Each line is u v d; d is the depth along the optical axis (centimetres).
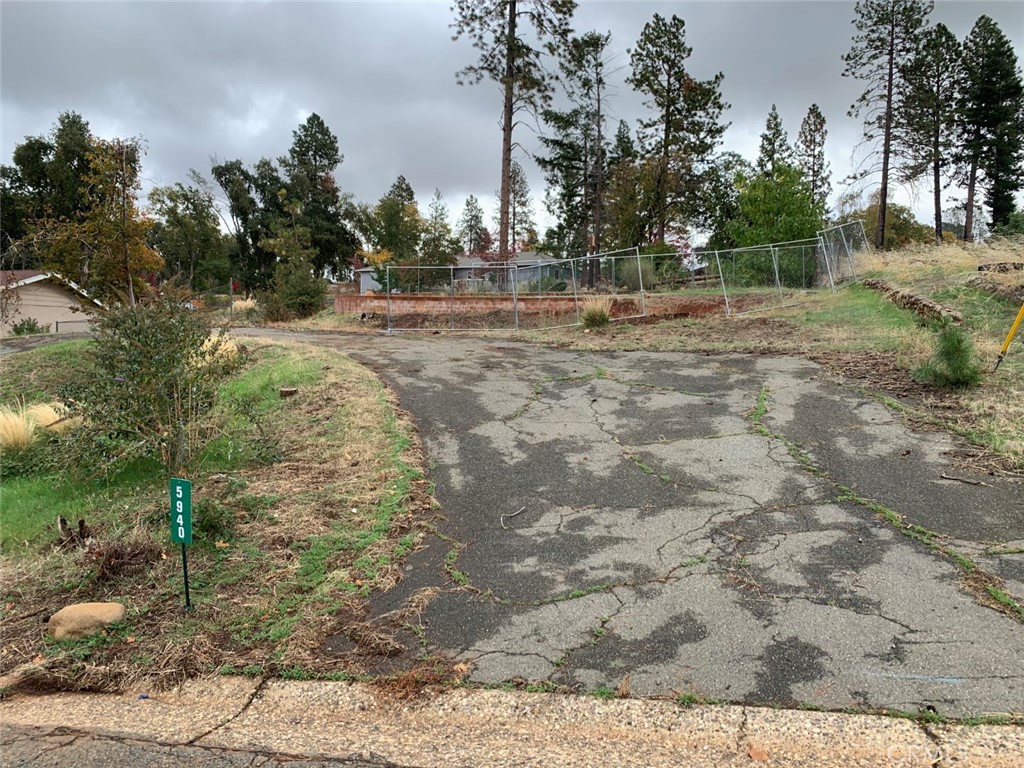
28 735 280
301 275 2177
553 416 723
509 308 1695
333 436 671
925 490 475
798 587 368
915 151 3231
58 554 466
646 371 899
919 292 1084
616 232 3219
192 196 4506
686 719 269
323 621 362
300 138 5519
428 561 425
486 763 248
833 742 250
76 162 4100
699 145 3297
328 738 271
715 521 457
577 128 3578
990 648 303
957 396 655
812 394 715
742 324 1216
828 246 1485
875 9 3017
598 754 251
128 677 325
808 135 4134
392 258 4075
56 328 2505
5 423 751
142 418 576
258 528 480
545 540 446
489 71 2230
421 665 319
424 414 747
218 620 370
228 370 655
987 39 3541
